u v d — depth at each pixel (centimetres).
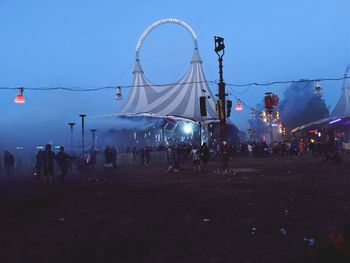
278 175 1884
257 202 1084
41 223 894
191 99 4481
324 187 1376
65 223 884
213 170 2344
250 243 668
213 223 833
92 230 805
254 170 2223
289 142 4528
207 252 623
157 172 2397
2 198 1345
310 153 4597
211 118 4375
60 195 1391
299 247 634
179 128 4391
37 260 607
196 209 998
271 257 587
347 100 4322
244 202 1088
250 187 1428
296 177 1761
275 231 747
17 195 1434
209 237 717
